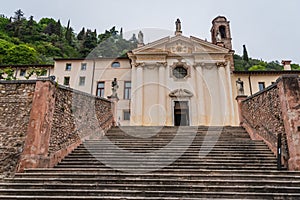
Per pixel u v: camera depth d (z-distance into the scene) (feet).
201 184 18.54
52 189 18.01
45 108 25.96
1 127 26.20
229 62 67.46
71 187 18.31
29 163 23.09
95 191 17.35
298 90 25.85
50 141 25.94
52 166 24.29
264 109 31.48
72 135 29.84
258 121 32.99
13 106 27.12
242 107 39.60
